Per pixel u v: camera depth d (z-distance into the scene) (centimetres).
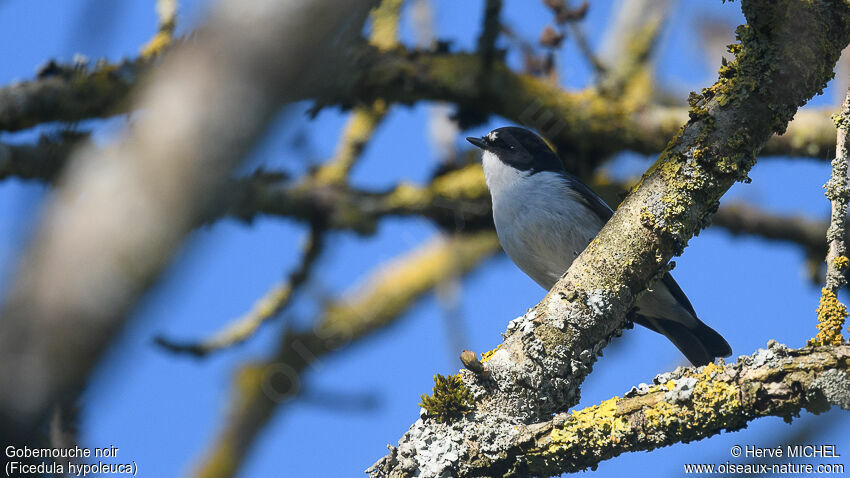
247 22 285
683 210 749
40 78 1226
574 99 1482
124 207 271
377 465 756
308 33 286
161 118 280
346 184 1490
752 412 652
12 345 260
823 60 735
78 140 1177
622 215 772
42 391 261
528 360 765
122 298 267
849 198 688
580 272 777
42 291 263
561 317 767
